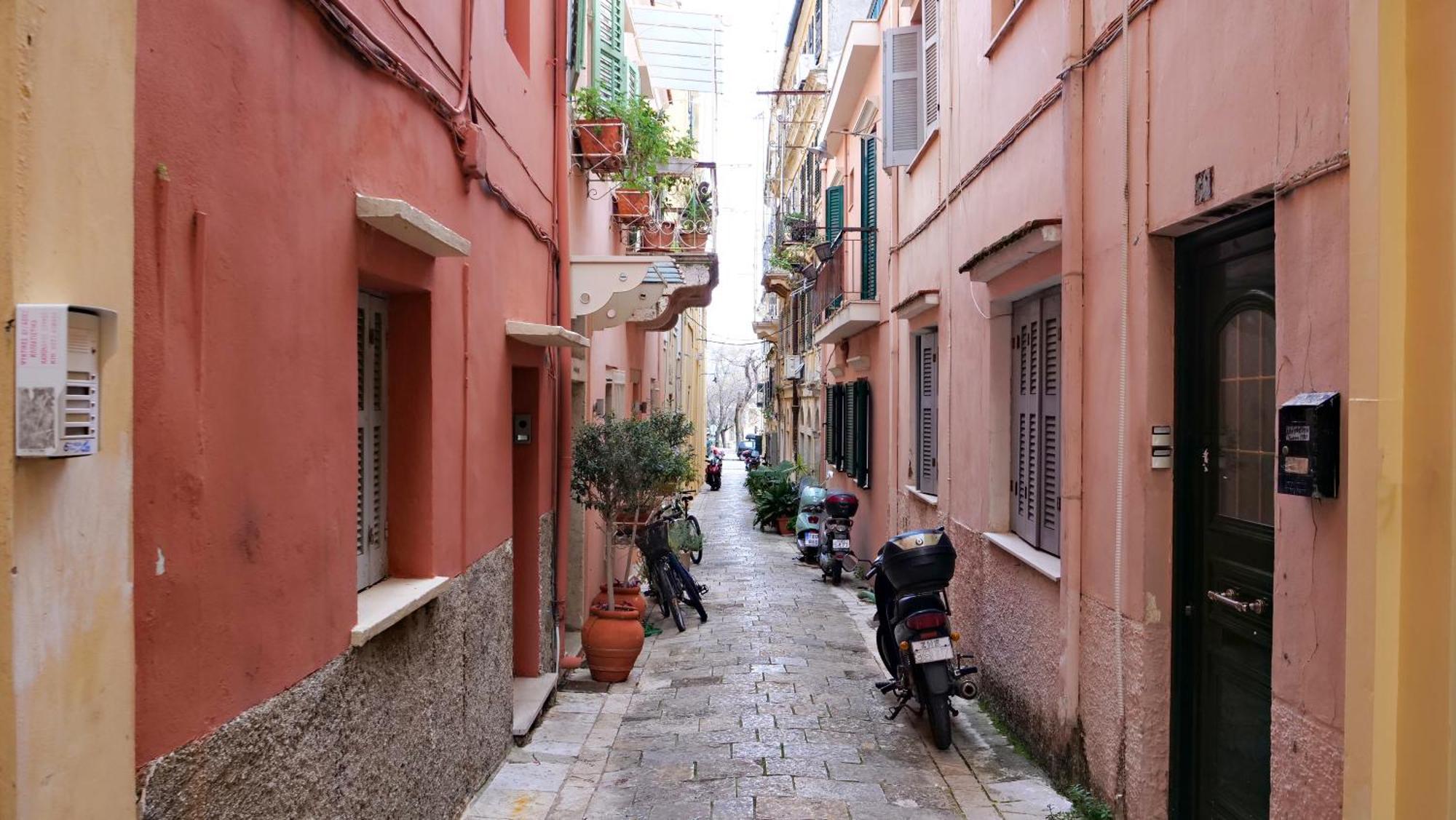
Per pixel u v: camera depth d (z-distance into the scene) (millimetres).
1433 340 2225
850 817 4680
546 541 6957
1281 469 2959
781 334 27609
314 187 2867
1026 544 6156
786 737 5930
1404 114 2336
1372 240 2387
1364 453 2416
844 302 12812
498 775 5207
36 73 1607
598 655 7328
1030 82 5715
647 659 8211
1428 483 2232
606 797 4926
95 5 1763
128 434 1863
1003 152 6281
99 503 1778
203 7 2223
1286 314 3070
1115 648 4441
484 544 5000
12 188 1557
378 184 3410
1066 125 4918
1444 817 2168
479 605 4883
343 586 3100
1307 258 2953
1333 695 2789
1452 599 2152
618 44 10320
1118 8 4418
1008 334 6672
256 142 2488
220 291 2311
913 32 9367
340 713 3062
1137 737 4176
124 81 1852
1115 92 4469
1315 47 2902
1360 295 2441
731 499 28250
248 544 2449
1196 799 4035
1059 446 5637
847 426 14320
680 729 6125
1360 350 2441
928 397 9461
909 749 5730
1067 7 4883
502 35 5410
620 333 12602
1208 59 3598
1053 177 5281
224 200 2328
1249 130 3299
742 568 13656
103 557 1793
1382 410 2346
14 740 1552
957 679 5793
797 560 14578
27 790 1582
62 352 1587
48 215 1642
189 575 2164
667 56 11508
